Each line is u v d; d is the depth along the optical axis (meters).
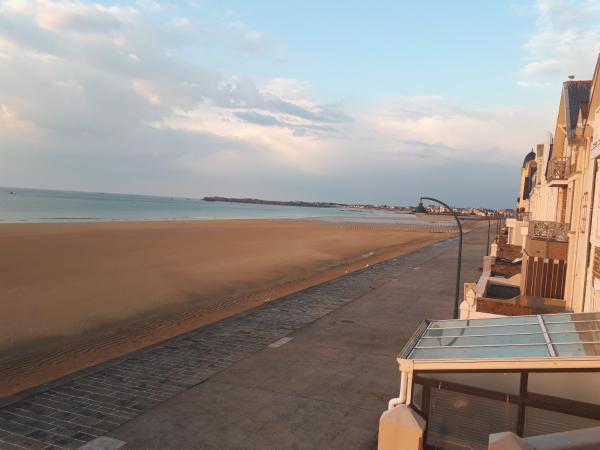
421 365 6.45
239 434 8.59
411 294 22.52
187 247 39.38
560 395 6.11
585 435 2.46
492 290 19.72
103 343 14.16
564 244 14.77
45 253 31.48
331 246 46.91
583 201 13.34
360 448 8.20
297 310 18.67
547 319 7.23
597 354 5.75
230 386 10.79
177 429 8.72
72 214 98.06
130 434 8.49
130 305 18.80
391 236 65.81
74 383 10.74
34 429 8.59
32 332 14.90
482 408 6.49
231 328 15.77
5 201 144.25
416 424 5.71
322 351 13.52
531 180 34.25
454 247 50.28
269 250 40.25
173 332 15.52
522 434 6.27
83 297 19.73
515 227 29.31
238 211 188.25
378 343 14.46
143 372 11.53
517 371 6.01
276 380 11.23
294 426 8.95
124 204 186.38
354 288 23.86
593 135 11.91
